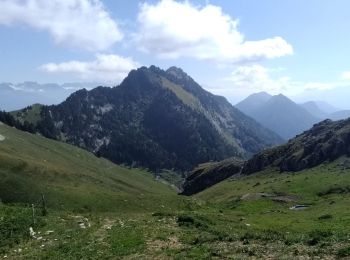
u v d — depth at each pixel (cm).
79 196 9388
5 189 8681
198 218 6266
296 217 8706
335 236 3881
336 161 18512
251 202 12612
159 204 9619
